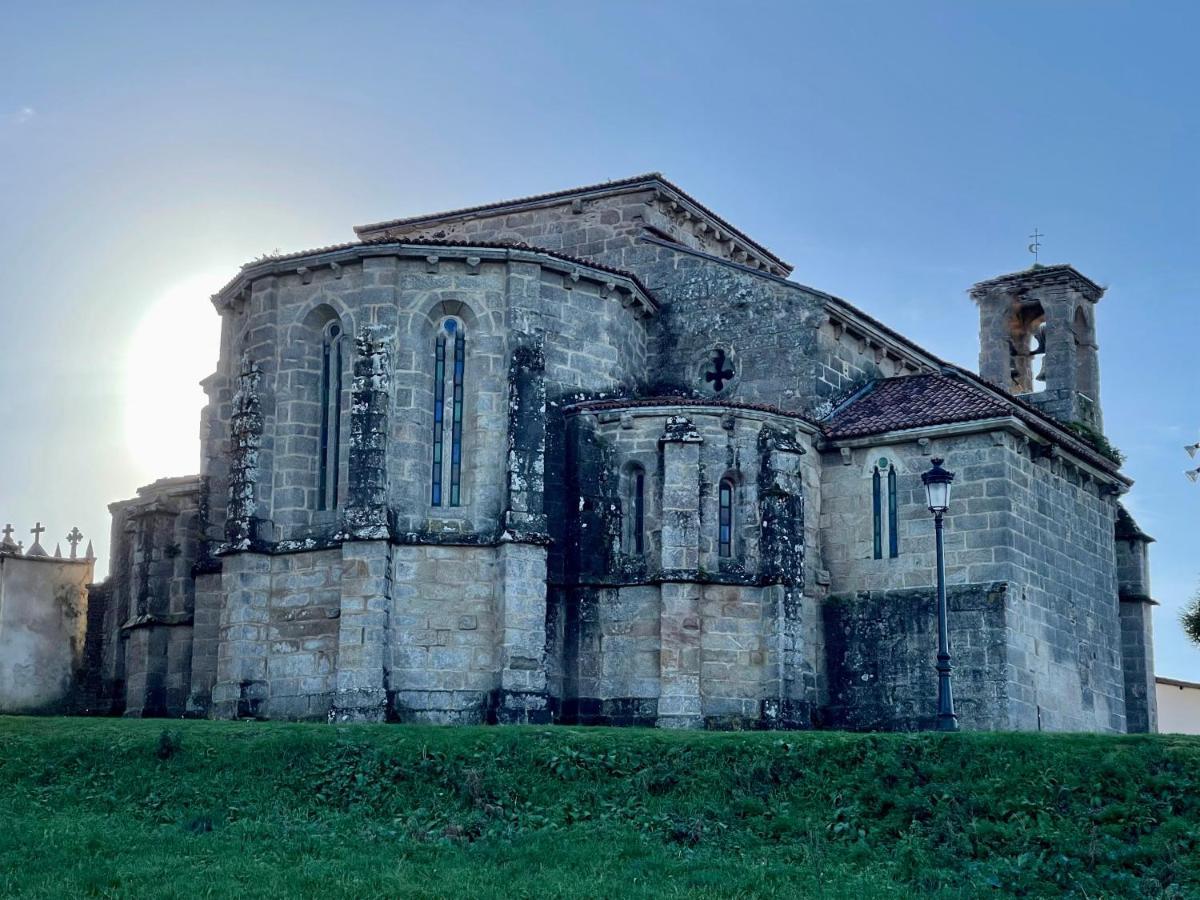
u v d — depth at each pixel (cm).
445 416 4866
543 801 3575
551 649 4794
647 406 4884
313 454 4916
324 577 4750
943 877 3155
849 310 5381
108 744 3838
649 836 3391
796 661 4744
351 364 4891
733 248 6378
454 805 3572
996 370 6222
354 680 4578
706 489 4819
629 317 5369
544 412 4838
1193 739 3622
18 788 3669
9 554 6069
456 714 4644
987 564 4853
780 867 3203
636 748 3728
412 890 3008
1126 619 5906
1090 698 5338
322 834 3403
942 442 4981
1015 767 3512
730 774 3612
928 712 4834
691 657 4672
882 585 4981
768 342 5359
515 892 3016
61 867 3117
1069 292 6181
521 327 4866
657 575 4778
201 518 5222
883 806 3466
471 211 6069
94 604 6216
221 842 3322
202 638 5116
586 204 5853
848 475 5100
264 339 4981
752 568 4794
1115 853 3209
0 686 5981
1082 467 5456
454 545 4728
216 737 3875
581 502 4903
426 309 4875
